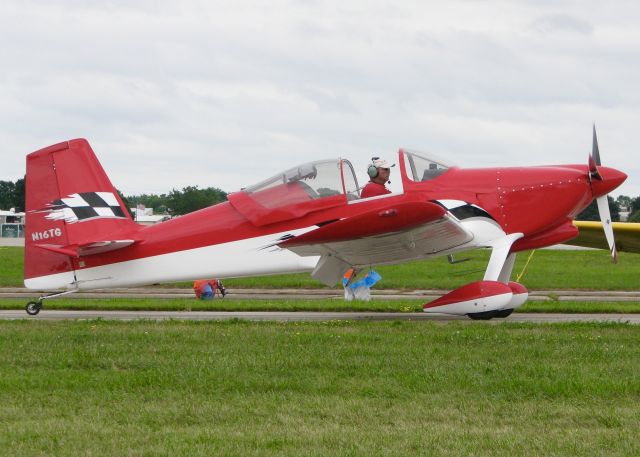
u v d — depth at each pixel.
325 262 23.58
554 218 24.00
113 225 25.59
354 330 19.72
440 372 14.05
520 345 16.97
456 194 23.61
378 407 11.77
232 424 10.88
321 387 12.97
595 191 24.48
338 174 24.03
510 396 12.39
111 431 10.48
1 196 176.75
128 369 14.72
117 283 25.59
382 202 23.75
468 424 10.89
